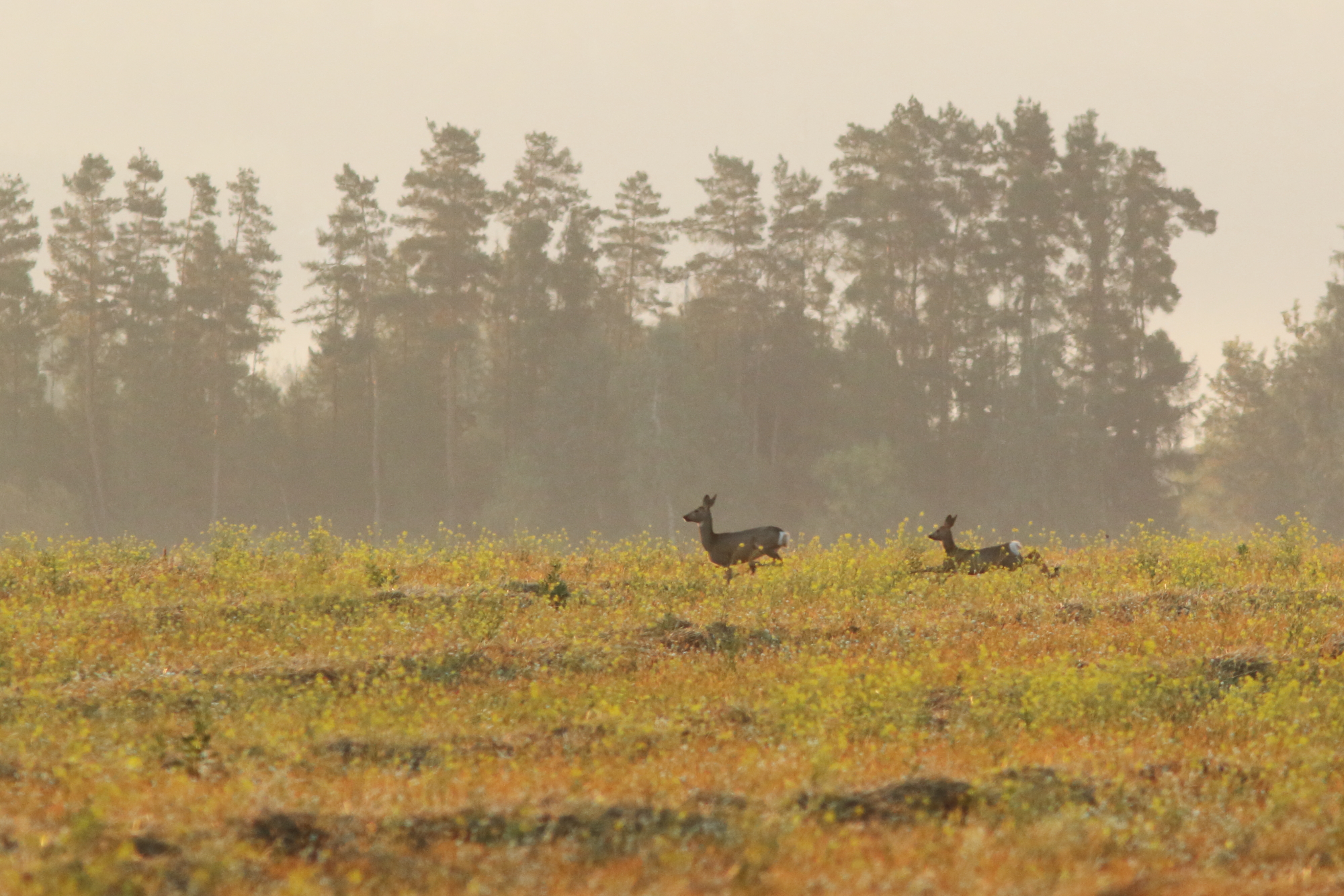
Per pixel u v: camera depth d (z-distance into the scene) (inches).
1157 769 1021.8
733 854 793.6
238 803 851.4
